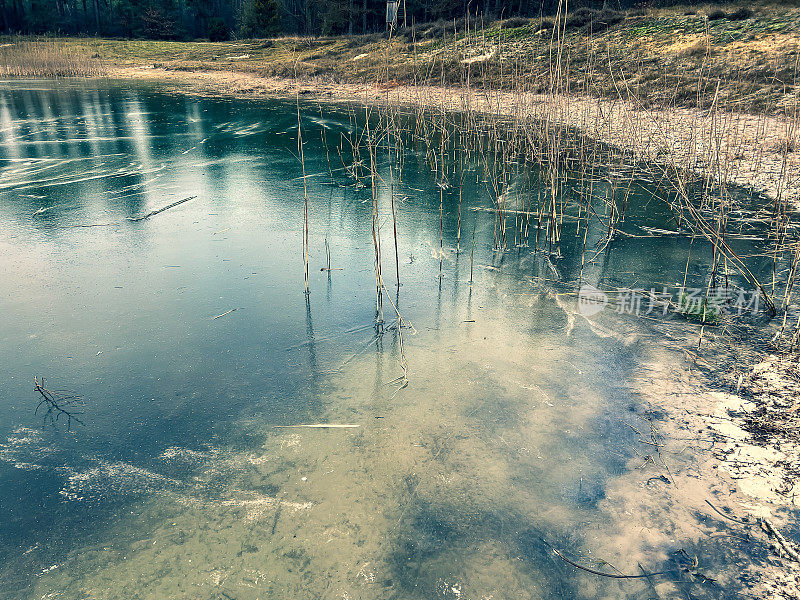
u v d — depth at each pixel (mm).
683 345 3738
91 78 23828
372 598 2078
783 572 2100
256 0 34625
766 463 2625
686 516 2393
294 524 2418
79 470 2748
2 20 43000
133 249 5504
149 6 43344
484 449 2855
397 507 2500
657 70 13336
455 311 4344
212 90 19859
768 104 9328
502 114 12758
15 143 10367
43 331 3992
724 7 16156
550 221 6121
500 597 2080
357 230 6152
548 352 3750
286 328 4082
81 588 2137
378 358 3717
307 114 14406
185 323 4133
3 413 3156
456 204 7066
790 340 3676
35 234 5844
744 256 5180
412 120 13258
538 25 18750
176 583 2152
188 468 2760
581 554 2246
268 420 3107
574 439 2910
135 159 9320
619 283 4762
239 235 5949
